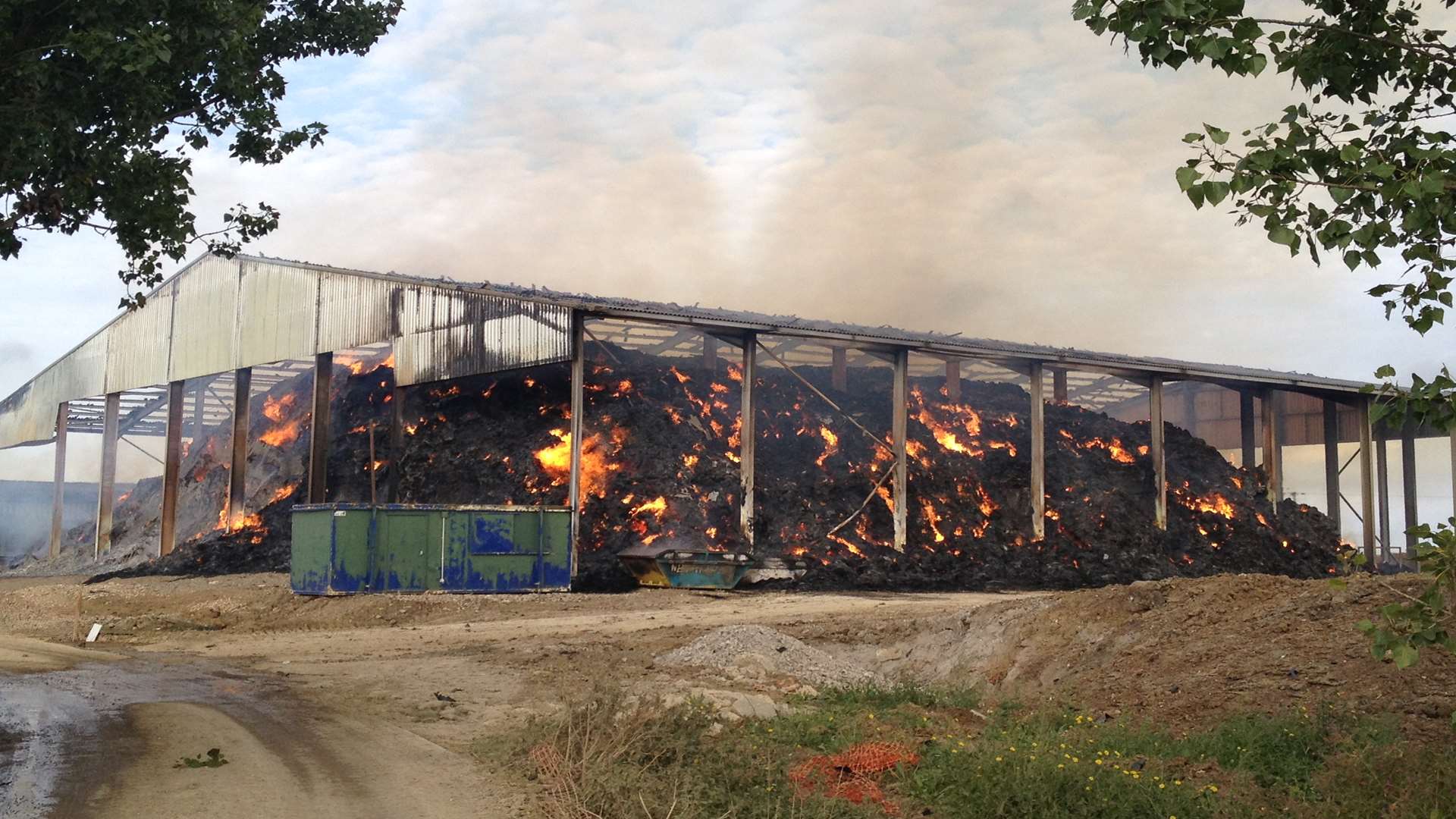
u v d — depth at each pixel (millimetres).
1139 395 75750
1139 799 8828
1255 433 68062
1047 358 49938
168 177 13234
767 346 56250
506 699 15852
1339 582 6875
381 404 54188
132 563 58312
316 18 15281
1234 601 15930
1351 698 11484
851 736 11844
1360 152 5820
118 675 18578
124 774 10391
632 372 52281
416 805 9352
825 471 49688
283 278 50969
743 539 42062
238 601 34000
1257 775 9641
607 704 11812
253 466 60719
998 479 52344
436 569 34781
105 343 63406
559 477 45438
